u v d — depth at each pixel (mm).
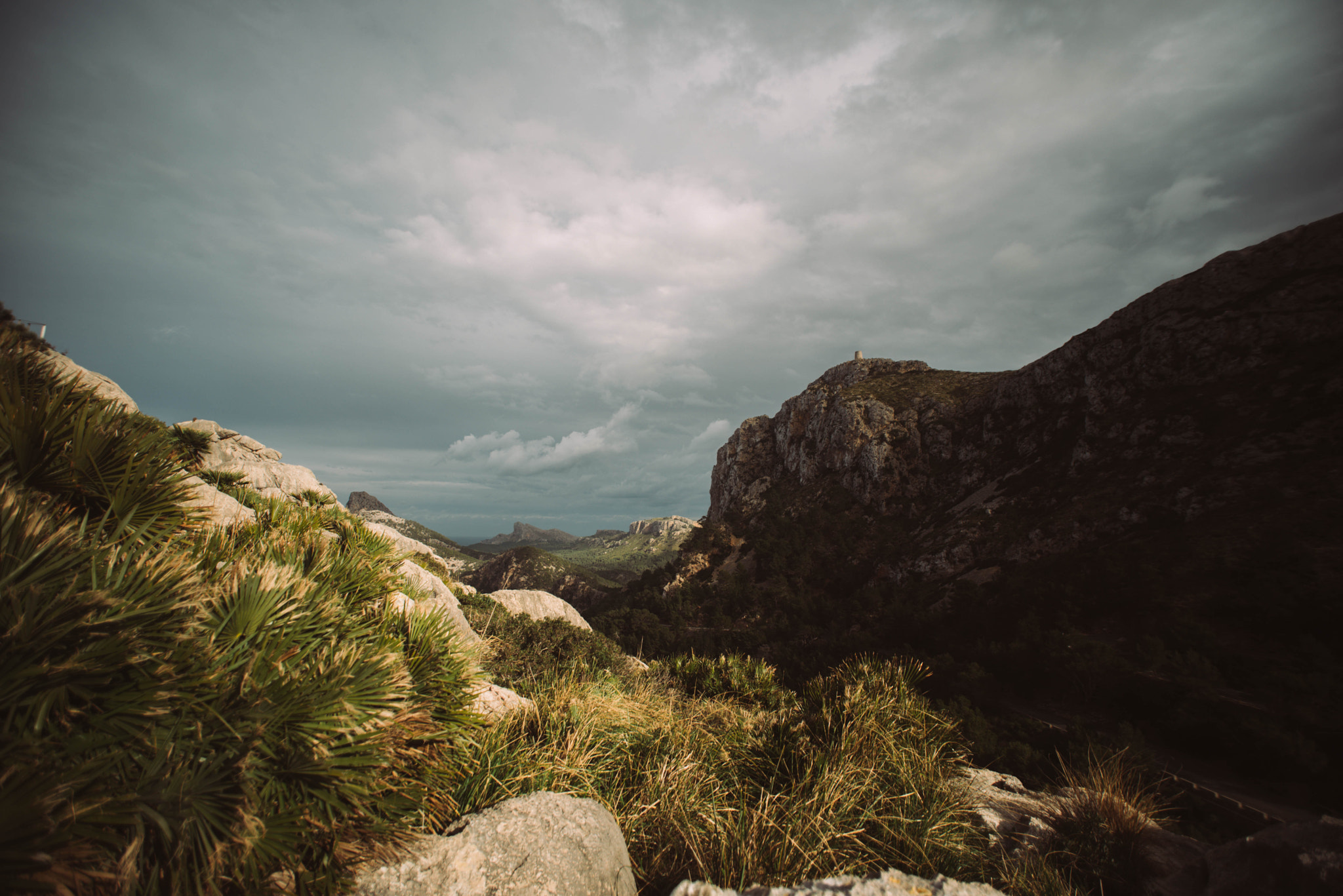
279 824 1684
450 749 2760
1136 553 57781
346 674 2018
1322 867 2375
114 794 1383
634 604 115562
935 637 59562
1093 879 3416
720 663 9656
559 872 2205
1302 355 68500
